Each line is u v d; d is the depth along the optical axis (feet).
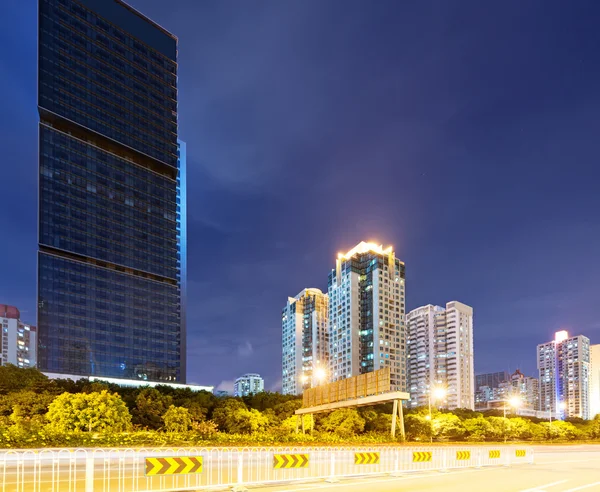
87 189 510.17
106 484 59.77
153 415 210.59
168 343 545.03
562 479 70.03
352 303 623.36
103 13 556.92
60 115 495.82
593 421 377.91
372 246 654.12
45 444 98.22
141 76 585.63
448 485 60.80
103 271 503.61
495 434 256.93
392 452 74.79
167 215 585.22
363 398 155.53
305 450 66.59
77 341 465.47
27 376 248.32
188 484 60.64
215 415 219.61
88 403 151.74
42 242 462.60
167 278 566.36
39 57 490.49
